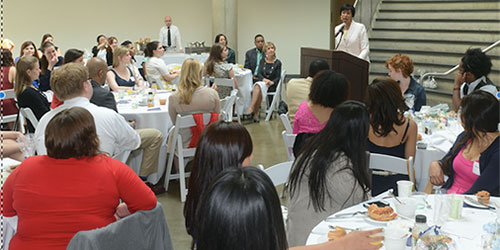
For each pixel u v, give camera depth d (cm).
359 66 606
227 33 1182
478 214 220
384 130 314
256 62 855
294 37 1338
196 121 437
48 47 580
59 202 208
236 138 191
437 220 207
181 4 1328
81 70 327
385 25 994
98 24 1263
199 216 103
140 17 1299
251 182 100
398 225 197
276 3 1328
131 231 211
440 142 368
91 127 215
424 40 919
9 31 1185
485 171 261
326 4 1318
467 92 472
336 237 187
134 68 656
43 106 441
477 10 891
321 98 341
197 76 450
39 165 212
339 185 224
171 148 445
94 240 194
